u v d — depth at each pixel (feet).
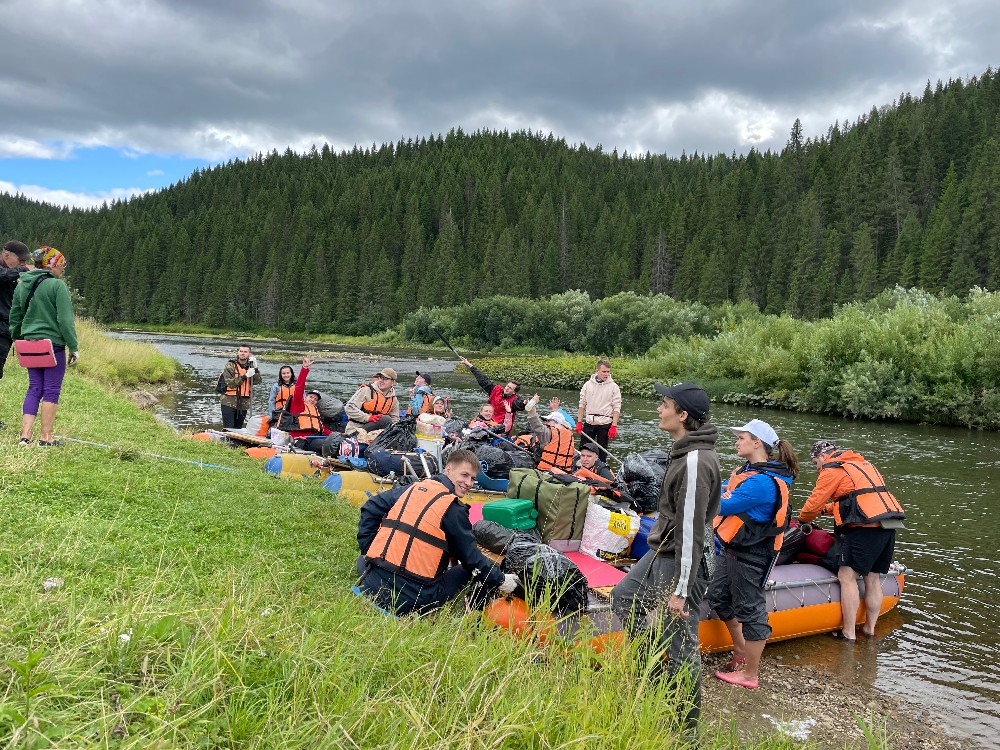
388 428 28.68
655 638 11.91
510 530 17.87
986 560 26.48
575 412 69.05
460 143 647.97
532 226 418.10
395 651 10.59
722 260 299.17
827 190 341.82
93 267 442.50
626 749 9.32
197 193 597.52
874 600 19.85
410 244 392.27
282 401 37.04
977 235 238.48
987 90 405.80
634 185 501.56
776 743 12.64
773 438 16.42
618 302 222.07
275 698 8.59
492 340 255.70
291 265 385.70
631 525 20.77
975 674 17.72
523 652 11.85
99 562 12.94
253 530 18.07
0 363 22.85
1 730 6.89
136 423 33.01
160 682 8.32
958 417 70.13
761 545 16.08
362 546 15.33
